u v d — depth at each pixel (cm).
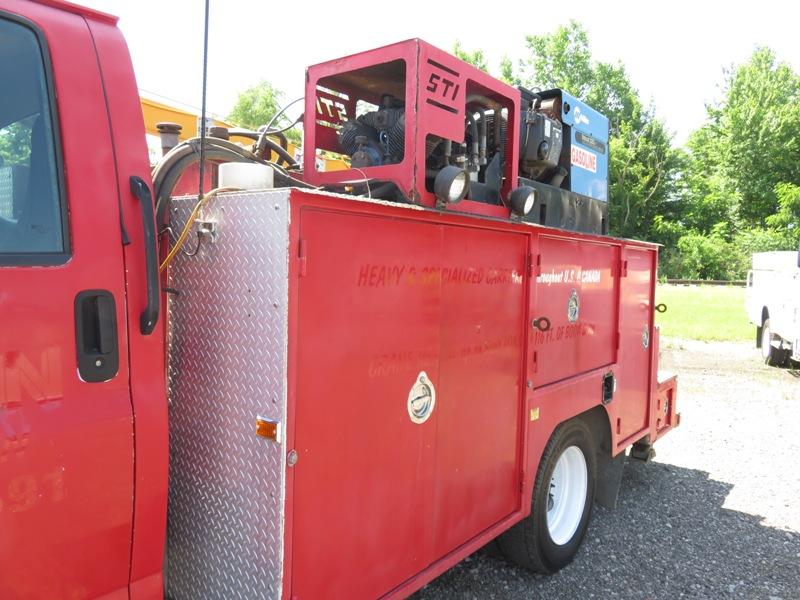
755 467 582
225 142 264
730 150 4678
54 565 158
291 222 187
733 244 4391
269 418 192
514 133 335
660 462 596
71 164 164
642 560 400
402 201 270
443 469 272
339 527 217
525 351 328
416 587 255
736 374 1028
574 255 376
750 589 367
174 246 212
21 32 159
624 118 5075
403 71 312
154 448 178
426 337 256
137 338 175
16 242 154
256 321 195
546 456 354
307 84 316
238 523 202
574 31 5131
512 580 369
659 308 506
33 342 152
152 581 183
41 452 153
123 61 179
